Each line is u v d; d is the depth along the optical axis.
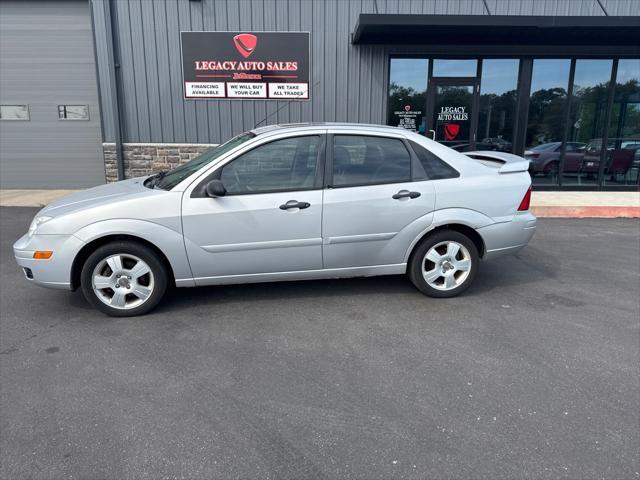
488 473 2.37
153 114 10.00
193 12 9.61
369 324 4.10
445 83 10.19
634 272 5.59
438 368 3.37
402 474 2.36
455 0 9.66
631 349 3.66
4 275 5.35
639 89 10.32
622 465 2.42
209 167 4.14
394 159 4.46
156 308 4.41
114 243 4.05
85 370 3.32
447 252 4.59
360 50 9.89
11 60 10.64
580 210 8.70
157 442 2.58
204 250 4.15
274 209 4.16
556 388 3.12
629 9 9.84
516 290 4.96
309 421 2.77
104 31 9.64
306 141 4.30
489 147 10.53
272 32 9.72
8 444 2.56
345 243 4.37
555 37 9.40
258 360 3.47
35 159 11.11
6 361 3.44
